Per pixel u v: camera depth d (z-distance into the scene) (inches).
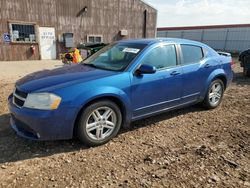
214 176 116.6
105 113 144.3
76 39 773.3
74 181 110.9
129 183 110.2
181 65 181.5
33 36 692.7
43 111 125.9
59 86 131.6
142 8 894.4
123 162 127.7
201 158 132.6
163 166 124.3
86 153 136.0
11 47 660.7
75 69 161.3
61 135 132.3
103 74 147.0
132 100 153.3
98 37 819.4
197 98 199.5
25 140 147.3
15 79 359.9
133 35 898.1
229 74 224.5
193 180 113.3
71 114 130.3
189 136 161.3
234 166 125.5
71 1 738.2
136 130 168.2
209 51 208.7
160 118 191.8
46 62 645.9
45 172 117.3
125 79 148.5
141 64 157.6
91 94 133.8
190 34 1374.3
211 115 203.0
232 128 176.4
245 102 243.6
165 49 173.8
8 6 636.1
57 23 726.5
